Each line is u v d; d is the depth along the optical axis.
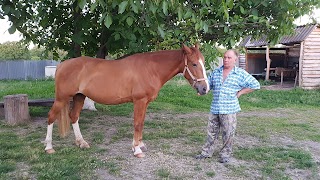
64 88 4.88
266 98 12.48
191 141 5.85
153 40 6.32
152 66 4.73
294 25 5.70
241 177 4.21
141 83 4.69
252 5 5.80
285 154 5.11
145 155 4.96
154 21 4.48
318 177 4.28
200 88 4.37
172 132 6.46
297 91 14.24
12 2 4.30
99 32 7.34
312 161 4.84
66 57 7.64
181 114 8.83
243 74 4.37
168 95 12.42
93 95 4.84
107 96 4.79
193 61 4.39
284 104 11.07
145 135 6.18
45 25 6.80
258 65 20.48
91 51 8.06
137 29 5.34
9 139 5.78
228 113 4.45
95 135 6.15
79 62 4.90
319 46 15.61
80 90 4.86
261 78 20.09
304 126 7.48
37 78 21.44
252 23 5.60
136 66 4.73
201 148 5.40
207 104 10.71
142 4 3.67
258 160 4.86
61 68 4.93
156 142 5.73
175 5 3.82
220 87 4.43
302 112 9.57
